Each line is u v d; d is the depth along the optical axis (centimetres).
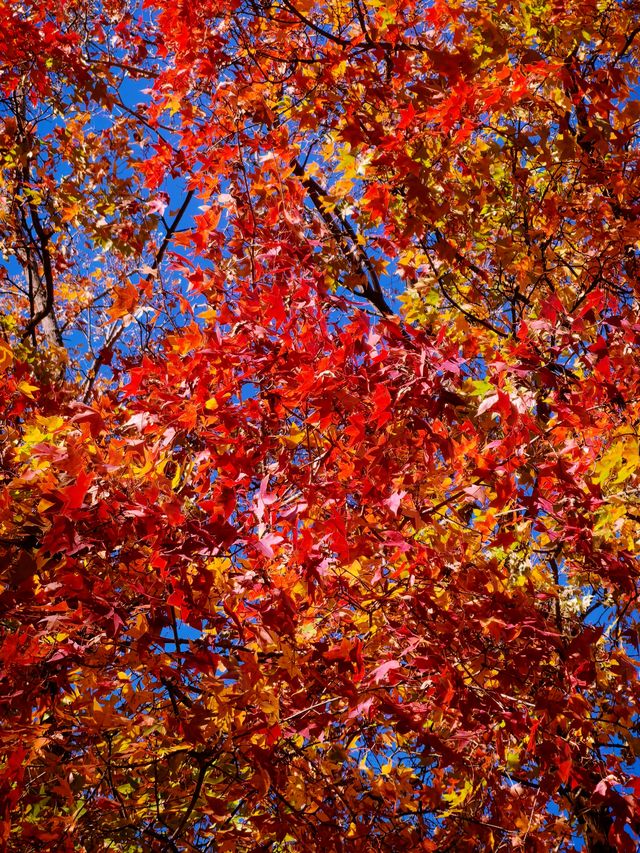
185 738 302
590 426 344
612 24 464
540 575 385
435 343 345
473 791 370
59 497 275
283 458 350
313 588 301
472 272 538
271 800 341
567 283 542
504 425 328
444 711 318
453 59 375
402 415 330
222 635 351
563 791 440
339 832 341
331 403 310
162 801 341
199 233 406
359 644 303
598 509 348
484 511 388
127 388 315
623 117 452
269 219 426
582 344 398
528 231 489
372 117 458
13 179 662
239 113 501
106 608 288
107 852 322
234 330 332
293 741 354
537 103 454
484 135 510
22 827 295
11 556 319
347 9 513
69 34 594
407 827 373
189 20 486
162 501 304
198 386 309
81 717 304
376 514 336
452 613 330
